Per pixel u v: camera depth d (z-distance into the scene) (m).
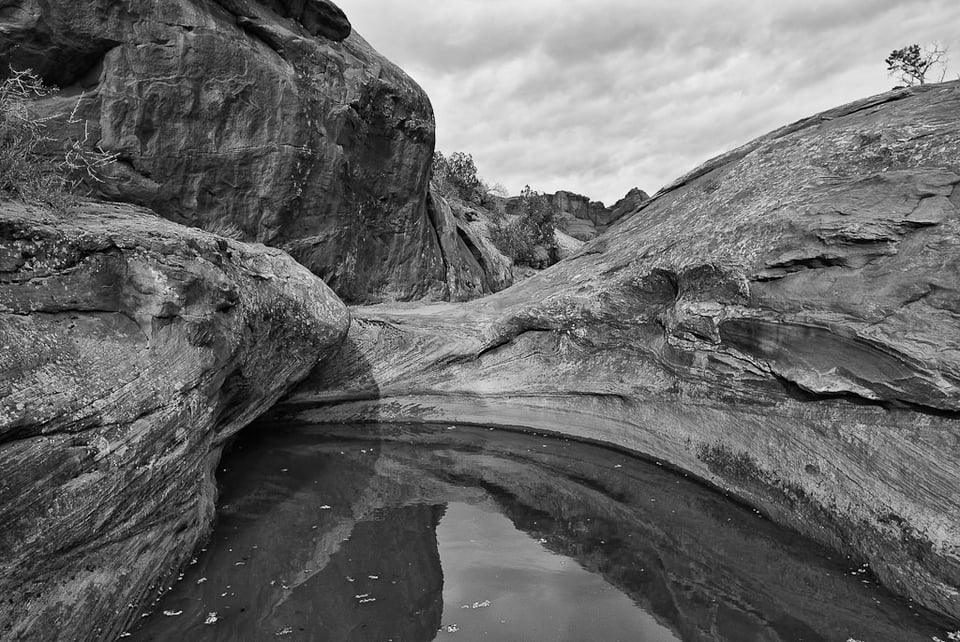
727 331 8.30
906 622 5.42
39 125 7.79
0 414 3.89
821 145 8.50
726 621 5.48
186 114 11.52
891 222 6.60
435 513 8.09
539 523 7.77
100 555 4.68
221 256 7.61
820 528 6.92
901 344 6.14
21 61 9.66
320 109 14.05
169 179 11.41
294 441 11.59
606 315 11.04
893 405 6.31
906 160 7.09
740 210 8.79
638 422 10.47
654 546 7.05
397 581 6.13
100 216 6.60
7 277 4.65
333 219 14.80
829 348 6.95
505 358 12.92
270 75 12.77
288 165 13.22
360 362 12.79
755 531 7.37
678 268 9.23
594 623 5.43
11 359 4.24
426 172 18.39
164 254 6.19
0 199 5.41
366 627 5.25
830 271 7.11
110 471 4.76
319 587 5.95
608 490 8.94
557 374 12.03
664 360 9.75
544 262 34.19
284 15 14.34
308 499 8.41
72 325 5.08
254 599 5.63
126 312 5.73
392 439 11.84
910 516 5.87
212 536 6.94
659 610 5.66
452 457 10.64
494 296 14.79
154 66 11.00
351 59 15.51
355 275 16.02
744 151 11.08
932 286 6.13
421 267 18.42
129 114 10.75
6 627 3.74
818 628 5.34
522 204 37.78
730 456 8.45
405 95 17.12
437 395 13.23
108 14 10.39
